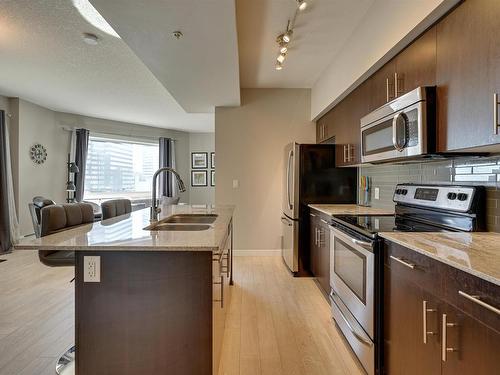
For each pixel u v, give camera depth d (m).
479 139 1.29
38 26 2.64
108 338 1.43
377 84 2.32
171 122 6.70
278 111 4.38
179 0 1.75
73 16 2.49
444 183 1.99
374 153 2.21
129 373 1.44
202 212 2.72
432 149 1.60
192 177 7.95
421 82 1.72
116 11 1.86
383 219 2.22
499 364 0.86
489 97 1.23
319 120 4.22
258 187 4.41
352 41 2.67
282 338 2.15
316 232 3.16
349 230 2.03
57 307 2.60
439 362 1.13
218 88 3.47
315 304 2.73
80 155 5.87
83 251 1.41
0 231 4.37
